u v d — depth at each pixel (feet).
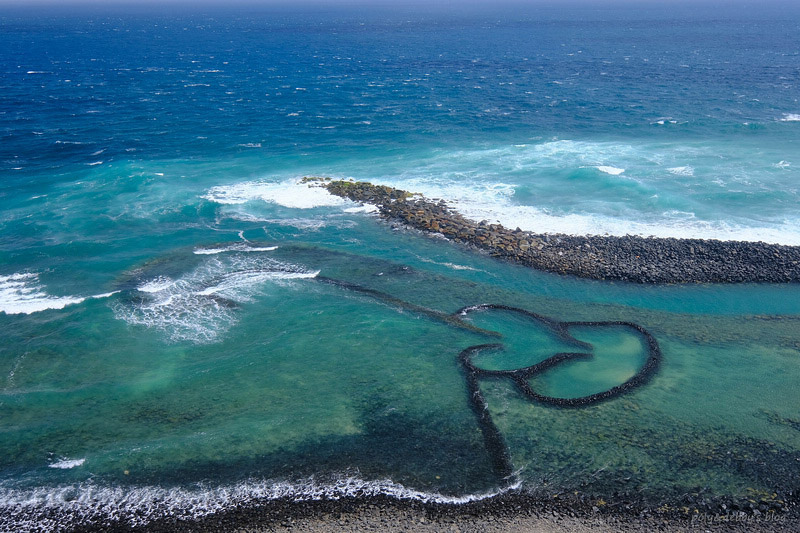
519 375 106.63
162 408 99.14
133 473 85.56
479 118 291.17
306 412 97.81
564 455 88.28
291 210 178.60
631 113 295.07
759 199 180.04
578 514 78.43
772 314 126.31
